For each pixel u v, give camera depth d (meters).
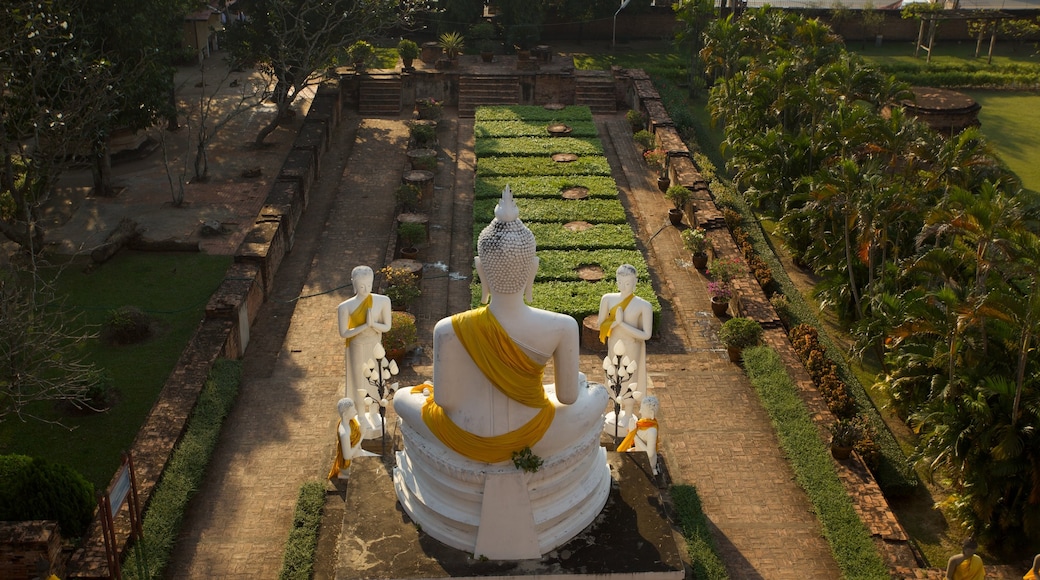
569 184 37.66
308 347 27.39
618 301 21.44
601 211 35.19
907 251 28.59
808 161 33.94
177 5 36.91
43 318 24.23
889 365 26.36
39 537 17.19
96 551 18.17
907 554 19.19
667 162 39.91
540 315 15.58
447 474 16.31
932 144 29.55
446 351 15.65
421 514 16.84
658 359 26.95
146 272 31.08
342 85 48.09
